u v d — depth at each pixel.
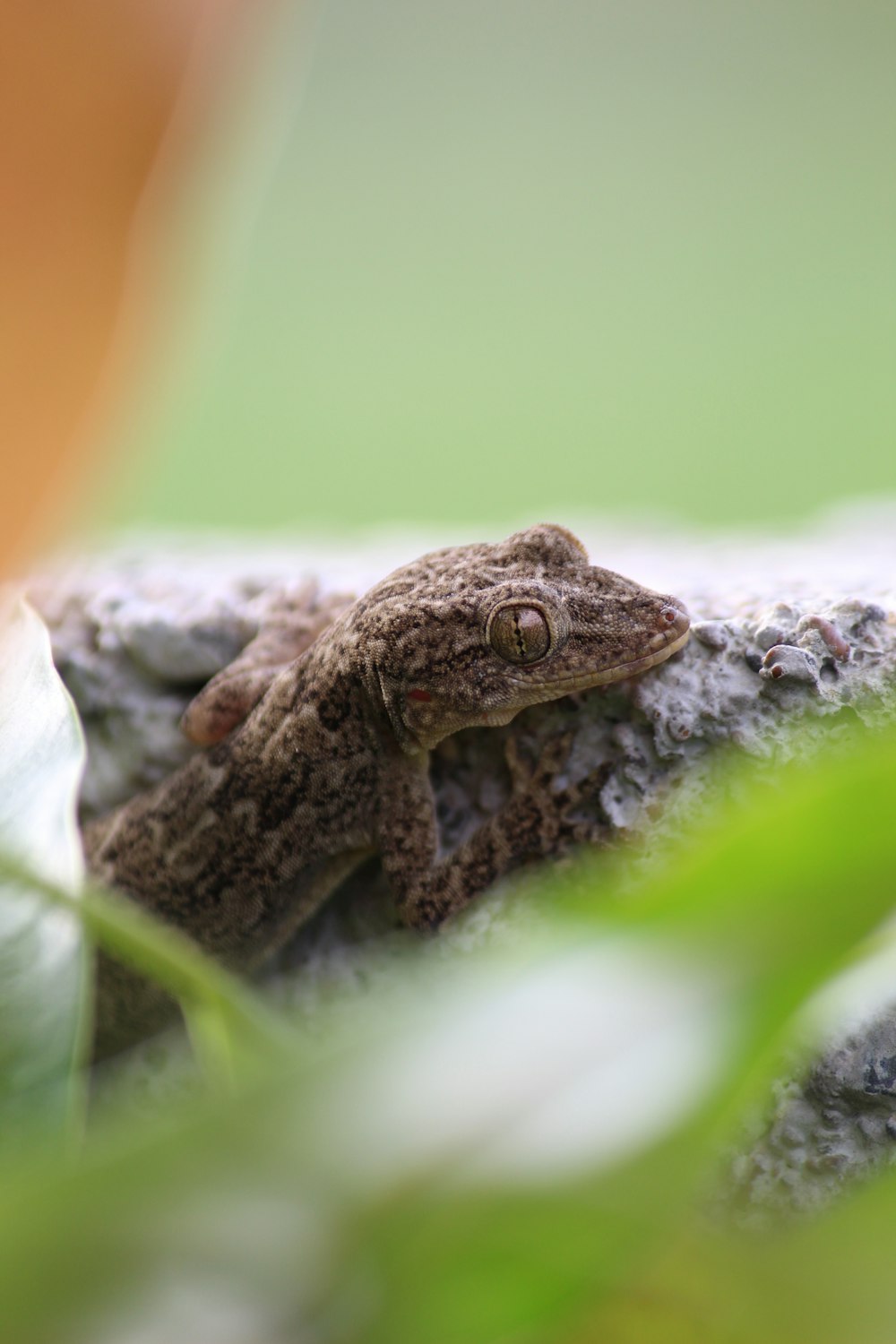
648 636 0.34
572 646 0.35
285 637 0.37
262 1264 0.17
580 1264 0.19
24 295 0.25
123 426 0.26
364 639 0.35
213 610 0.37
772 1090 0.33
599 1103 0.18
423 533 0.54
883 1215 0.24
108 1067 0.37
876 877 0.19
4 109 0.23
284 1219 0.18
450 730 0.35
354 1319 0.18
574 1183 0.18
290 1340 0.17
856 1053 0.33
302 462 0.80
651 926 0.20
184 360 0.33
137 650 0.37
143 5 0.23
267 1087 0.18
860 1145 0.33
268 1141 0.18
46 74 0.23
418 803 0.36
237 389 0.81
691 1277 0.23
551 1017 0.19
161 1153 0.18
